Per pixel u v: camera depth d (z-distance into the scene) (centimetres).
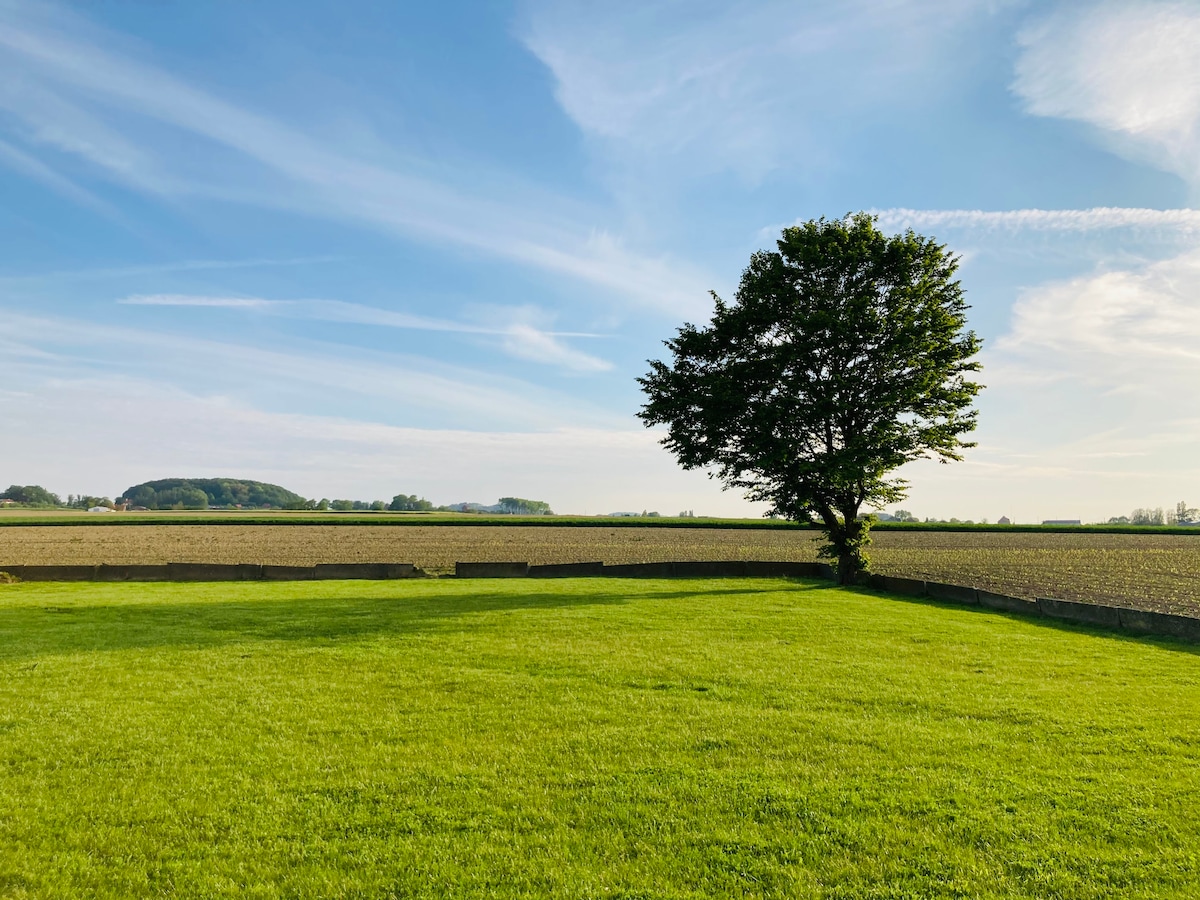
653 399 3497
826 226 3378
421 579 3600
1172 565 4691
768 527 10519
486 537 7938
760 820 710
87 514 16262
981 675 1345
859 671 1360
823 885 598
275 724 1015
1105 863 623
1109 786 784
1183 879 598
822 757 880
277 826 703
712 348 3419
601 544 6919
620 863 632
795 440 3095
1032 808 730
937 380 3081
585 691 1200
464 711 1080
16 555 5694
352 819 715
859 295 3209
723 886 598
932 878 605
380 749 912
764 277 3325
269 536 7962
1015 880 601
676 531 9456
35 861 638
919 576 3953
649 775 821
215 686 1232
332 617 2062
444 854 648
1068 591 3186
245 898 585
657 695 1173
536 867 625
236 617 2069
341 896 587
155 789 790
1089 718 1045
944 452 3231
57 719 1038
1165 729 992
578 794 772
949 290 3359
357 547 6419
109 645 1620
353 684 1246
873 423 3053
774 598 2622
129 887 599
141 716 1052
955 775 820
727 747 917
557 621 1975
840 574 3312
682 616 2092
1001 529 10012
